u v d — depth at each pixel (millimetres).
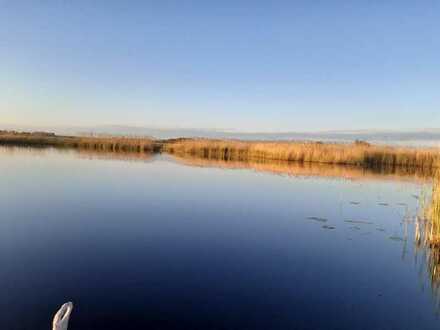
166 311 5086
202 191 14703
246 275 6453
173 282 6023
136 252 7383
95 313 4953
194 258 7168
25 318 4727
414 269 6992
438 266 7156
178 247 7812
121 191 14055
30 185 14648
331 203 13133
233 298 5570
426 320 5113
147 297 5465
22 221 9430
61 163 22906
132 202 12227
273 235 8969
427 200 10969
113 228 9031
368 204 13102
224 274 6453
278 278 6406
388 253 7871
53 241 7902
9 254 7074
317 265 7055
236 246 8039
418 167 26906
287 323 4941
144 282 5977
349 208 12391
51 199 12219
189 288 5832
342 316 5137
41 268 6406
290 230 9484
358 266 7078
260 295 5711
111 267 6543
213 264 6898
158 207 11641
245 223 10078
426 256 7703
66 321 3508
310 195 14562
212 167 23531
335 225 10125
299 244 8328
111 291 5598
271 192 15016
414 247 8281
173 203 12359
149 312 5047
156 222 9789
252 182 17406
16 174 17453
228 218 10547
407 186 17297
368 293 5934
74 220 9672
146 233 8719
